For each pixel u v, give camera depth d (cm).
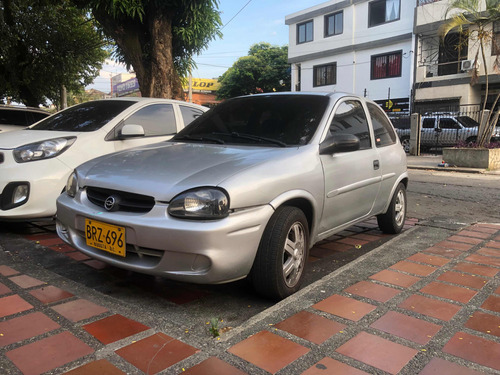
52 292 286
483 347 225
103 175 291
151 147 352
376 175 406
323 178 319
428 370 203
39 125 513
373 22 2400
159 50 818
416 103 2206
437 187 901
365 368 204
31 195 398
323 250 421
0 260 349
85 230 283
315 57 2714
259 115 368
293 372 200
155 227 246
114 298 283
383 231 480
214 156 297
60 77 1552
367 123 418
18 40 1349
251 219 256
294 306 272
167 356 211
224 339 229
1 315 249
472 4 1143
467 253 395
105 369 199
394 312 265
